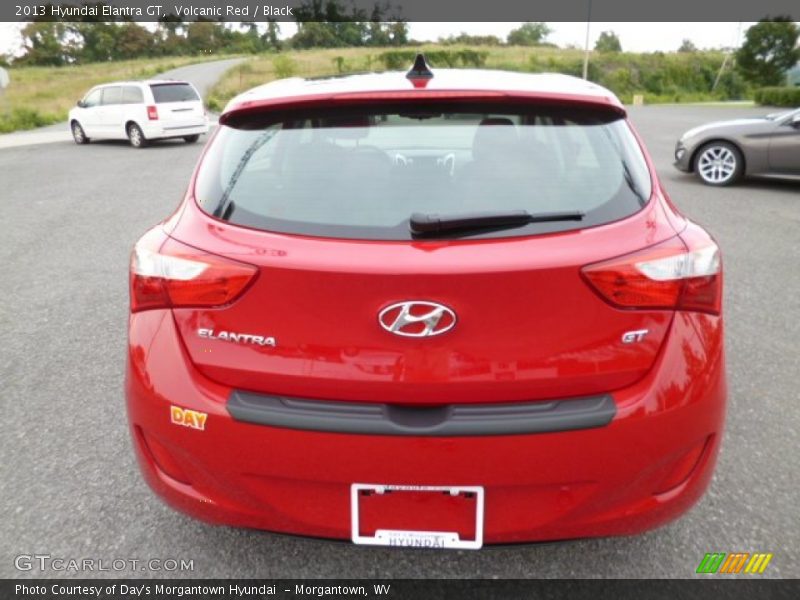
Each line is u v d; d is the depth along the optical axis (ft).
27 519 8.27
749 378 12.02
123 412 10.96
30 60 258.37
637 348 5.80
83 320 15.24
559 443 5.64
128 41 276.00
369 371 5.68
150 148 58.18
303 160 6.51
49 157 51.55
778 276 18.19
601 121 6.86
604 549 7.72
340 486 5.90
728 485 8.85
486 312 5.53
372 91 6.67
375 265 5.51
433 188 6.14
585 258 5.58
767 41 182.39
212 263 5.89
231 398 5.91
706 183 33.45
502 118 6.70
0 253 21.43
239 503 6.17
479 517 5.85
